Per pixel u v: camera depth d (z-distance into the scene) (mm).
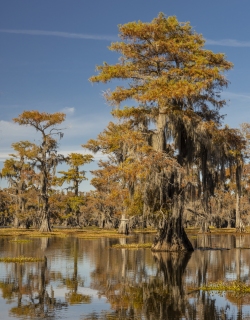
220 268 20328
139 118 29078
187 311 11977
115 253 27016
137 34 28000
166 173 26734
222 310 12078
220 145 28703
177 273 18766
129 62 29328
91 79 28656
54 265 20969
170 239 28609
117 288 15297
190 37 28750
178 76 27984
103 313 11711
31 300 13312
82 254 26109
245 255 26188
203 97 27953
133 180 26203
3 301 13180
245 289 14945
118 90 28453
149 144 28906
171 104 28125
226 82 27719
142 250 29297
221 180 29547
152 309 12203
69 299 13484
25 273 18359
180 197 27766
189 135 28125
